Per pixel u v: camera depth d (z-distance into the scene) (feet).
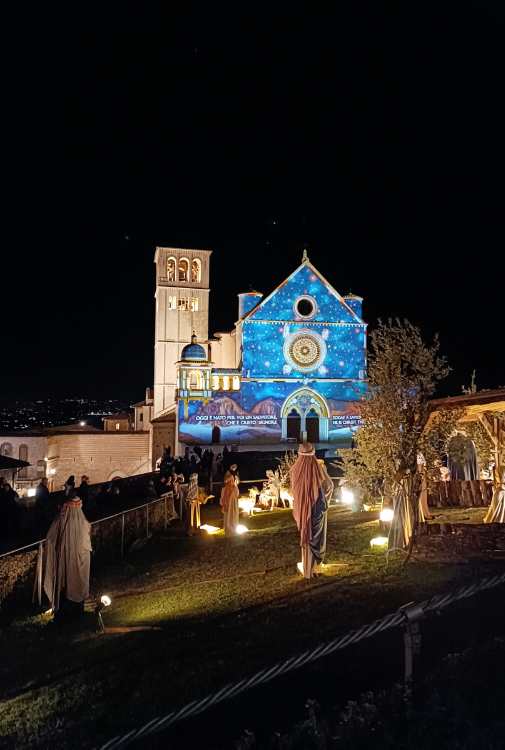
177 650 31.01
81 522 42.14
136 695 26.32
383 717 18.19
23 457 181.78
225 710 23.24
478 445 67.82
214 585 44.21
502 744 16.31
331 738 17.85
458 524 44.09
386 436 46.70
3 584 44.27
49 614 43.55
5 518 61.87
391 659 24.97
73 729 24.39
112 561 59.36
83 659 33.09
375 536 53.21
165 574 50.62
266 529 66.64
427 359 48.03
